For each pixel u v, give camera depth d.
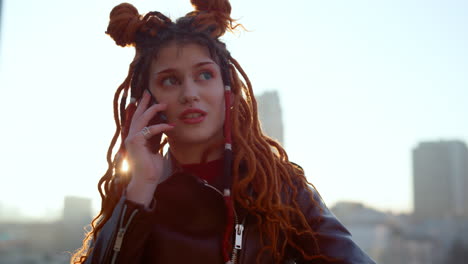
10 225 34.53
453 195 60.31
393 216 45.44
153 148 1.38
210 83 1.39
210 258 1.26
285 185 1.43
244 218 1.33
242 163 1.44
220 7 1.51
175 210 1.33
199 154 1.43
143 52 1.44
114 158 1.53
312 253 1.31
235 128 1.43
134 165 1.33
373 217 41.56
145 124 1.36
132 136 1.35
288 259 1.40
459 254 39.12
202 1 1.53
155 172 1.33
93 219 1.55
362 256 1.26
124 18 1.46
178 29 1.42
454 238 40.78
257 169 1.39
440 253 38.75
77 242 27.83
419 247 39.41
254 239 1.32
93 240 1.50
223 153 1.46
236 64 1.50
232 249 1.29
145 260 1.29
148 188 1.31
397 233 40.44
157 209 1.33
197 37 1.40
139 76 1.46
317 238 1.31
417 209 59.84
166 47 1.40
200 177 1.41
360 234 39.50
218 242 1.29
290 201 1.40
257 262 1.29
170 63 1.38
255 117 1.51
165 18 1.46
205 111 1.37
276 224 1.33
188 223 1.31
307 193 1.42
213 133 1.39
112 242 1.26
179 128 1.37
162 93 1.40
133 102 1.46
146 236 1.27
